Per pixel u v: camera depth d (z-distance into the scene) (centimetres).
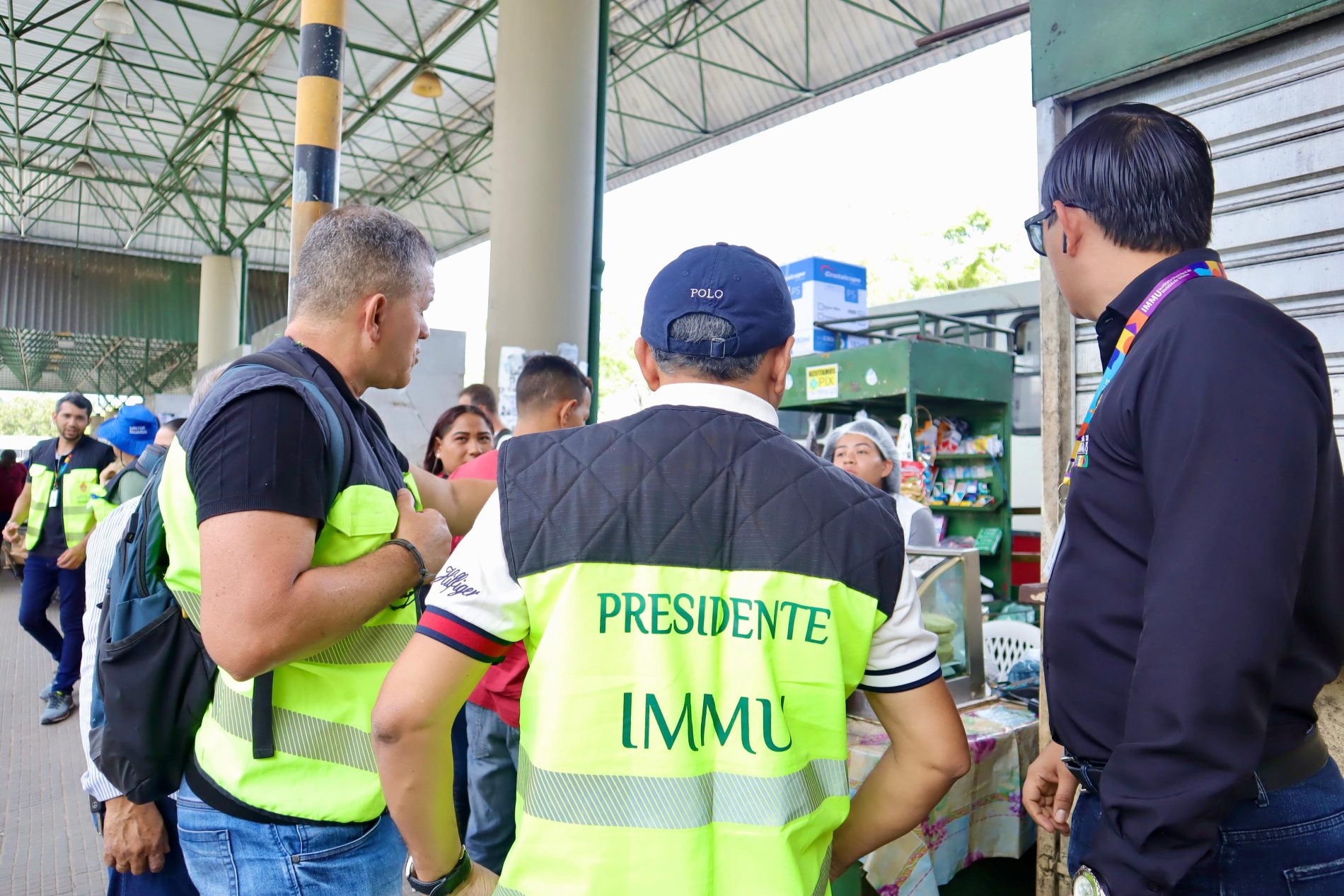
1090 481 118
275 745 130
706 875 94
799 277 576
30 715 519
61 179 1778
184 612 135
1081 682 119
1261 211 175
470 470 285
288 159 1717
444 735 103
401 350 155
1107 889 100
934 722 110
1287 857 107
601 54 729
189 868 138
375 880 139
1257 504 94
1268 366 99
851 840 120
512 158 690
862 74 1006
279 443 123
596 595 99
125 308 2039
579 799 95
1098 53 192
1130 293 120
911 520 396
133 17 1095
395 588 134
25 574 545
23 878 324
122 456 564
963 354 535
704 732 98
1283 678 108
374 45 1226
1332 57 164
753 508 102
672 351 111
